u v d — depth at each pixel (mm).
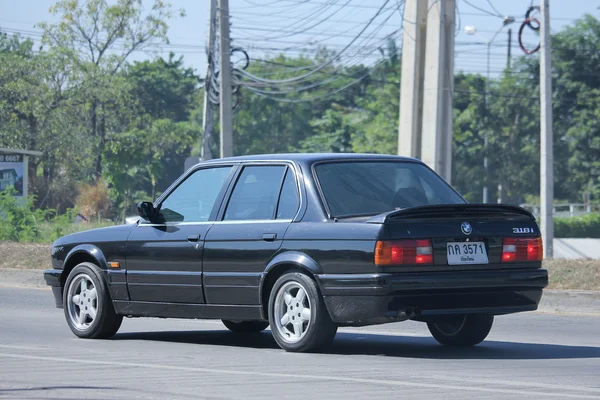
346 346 23812
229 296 22703
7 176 100688
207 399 15492
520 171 191750
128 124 170000
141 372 18688
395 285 20125
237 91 92188
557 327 29812
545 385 17125
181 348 23344
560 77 183125
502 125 194500
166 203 24750
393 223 20406
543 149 68000
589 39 183125
